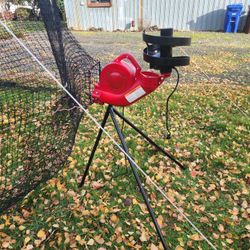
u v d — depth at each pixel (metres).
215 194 3.27
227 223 2.90
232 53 9.52
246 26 13.02
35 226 2.81
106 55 9.19
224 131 4.54
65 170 3.53
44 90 3.26
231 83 6.81
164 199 3.19
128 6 14.12
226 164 3.75
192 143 4.22
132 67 2.19
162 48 1.96
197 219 2.95
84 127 4.55
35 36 3.53
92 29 14.88
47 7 2.68
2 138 3.01
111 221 2.90
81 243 2.66
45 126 2.70
